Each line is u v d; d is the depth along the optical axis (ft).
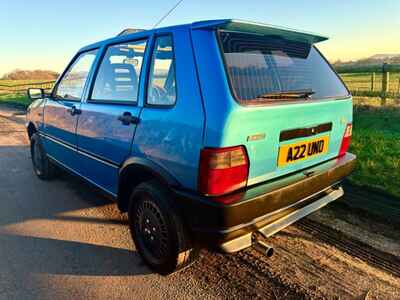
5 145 24.02
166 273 8.11
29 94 14.12
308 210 8.29
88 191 14.26
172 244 7.59
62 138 12.74
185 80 7.06
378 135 19.67
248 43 7.47
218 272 8.32
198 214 6.72
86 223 11.18
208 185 6.46
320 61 9.43
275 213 7.24
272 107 6.84
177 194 7.10
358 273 8.08
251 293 7.48
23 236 10.34
